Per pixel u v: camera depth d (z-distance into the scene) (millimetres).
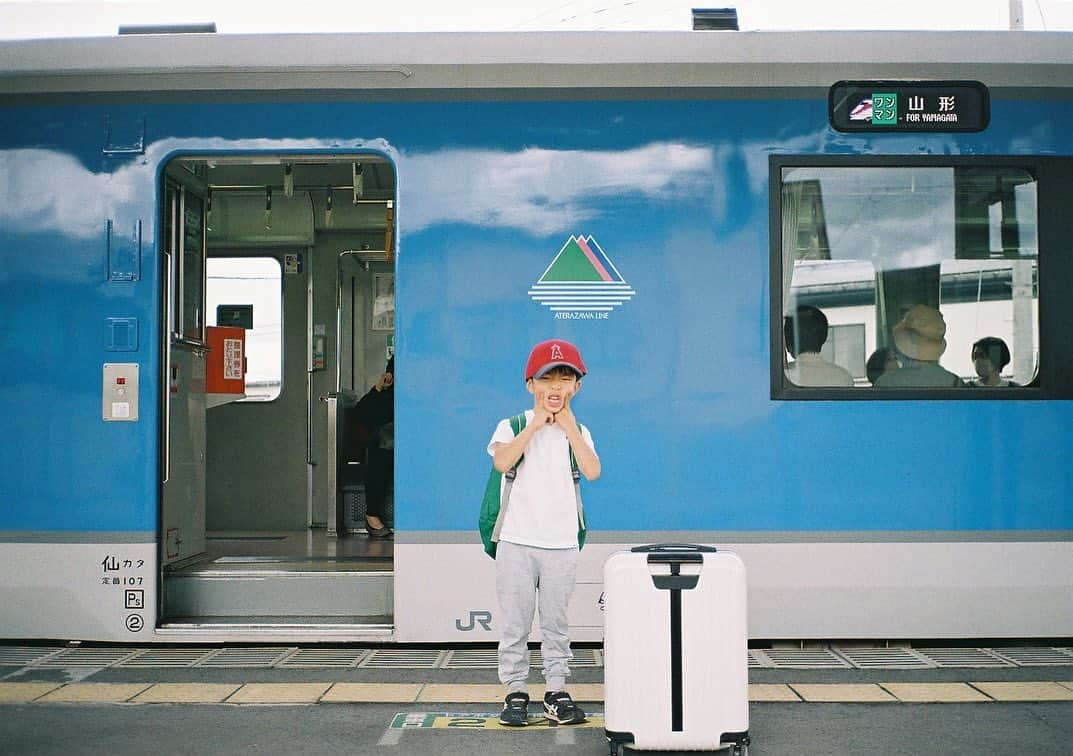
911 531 5789
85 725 4598
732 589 3990
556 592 4508
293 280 8992
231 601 6191
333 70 5867
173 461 6332
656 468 5809
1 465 5914
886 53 5852
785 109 5895
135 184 5941
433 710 4820
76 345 5930
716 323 5848
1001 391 5848
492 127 5898
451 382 5844
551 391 4453
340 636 5863
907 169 5918
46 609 5875
